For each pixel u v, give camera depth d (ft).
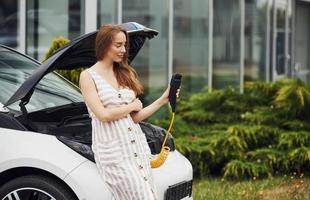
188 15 47.19
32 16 39.73
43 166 21.34
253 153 36.37
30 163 21.44
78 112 24.88
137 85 21.45
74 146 21.66
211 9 49.73
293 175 36.14
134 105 20.95
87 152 21.52
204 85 49.21
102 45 20.89
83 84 20.92
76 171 21.15
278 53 65.46
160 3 44.11
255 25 58.18
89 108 20.89
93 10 38.60
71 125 23.40
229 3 52.85
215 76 50.96
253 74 58.08
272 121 38.32
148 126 25.26
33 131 22.24
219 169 37.50
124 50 21.04
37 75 21.83
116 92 20.93
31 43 39.73
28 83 21.77
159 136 24.61
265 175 36.11
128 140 20.71
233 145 36.50
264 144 37.55
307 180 35.19
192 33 47.67
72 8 39.45
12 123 22.17
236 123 39.40
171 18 45.03
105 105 20.81
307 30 76.79
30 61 26.37
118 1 40.55
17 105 23.34
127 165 20.61
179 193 23.61
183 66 46.68
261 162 36.14
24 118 22.29
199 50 48.62
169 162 23.73
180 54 46.37
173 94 21.40
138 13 42.37
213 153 36.17
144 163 20.90
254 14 57.88
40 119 23.67
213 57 50.57
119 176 20.61
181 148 36.01
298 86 38.60
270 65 62.75
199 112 39.73
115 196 20.92
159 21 44.11
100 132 20.84
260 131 37.22
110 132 20.72
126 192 20.67
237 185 34.24
